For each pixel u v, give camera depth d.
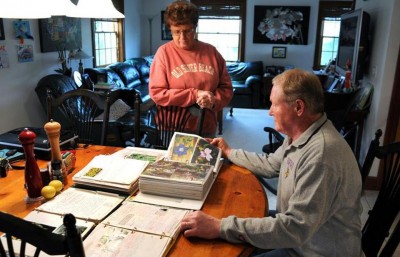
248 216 1.18
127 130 3.34
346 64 3.82
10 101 3.62
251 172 1.56
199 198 1.26
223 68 2.04
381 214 1.38
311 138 1.14
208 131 1.99
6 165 1.49
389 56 2.86
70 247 0.66
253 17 7.16
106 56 6.09
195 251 0.99
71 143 1.82
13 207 1.21
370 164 1.49
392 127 2.98
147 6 7.47
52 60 4.30
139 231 1.05
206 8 7.26
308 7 6.90
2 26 3.42
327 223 1.14
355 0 4.47
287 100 1.16
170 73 1.91
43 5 1.17
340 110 3.06
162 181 1.26
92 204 1.21
